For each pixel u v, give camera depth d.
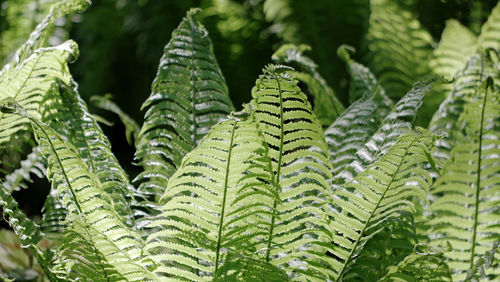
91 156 3.04
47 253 2.88
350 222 2.86
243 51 5.64
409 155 2.78
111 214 2.82
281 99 2.76
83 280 2.87
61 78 3.02
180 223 2.81
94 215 2.82
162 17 6.20
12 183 3.26
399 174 2.80
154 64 6.15
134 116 6.64
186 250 2.83
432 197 3.23
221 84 3.21
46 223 3.08
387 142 2.92
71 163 2.78
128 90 6.73
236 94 5.57
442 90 3.88
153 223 2.81
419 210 3.21
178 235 2.80
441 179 3.11
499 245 2.89
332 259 2.88
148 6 6.42
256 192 2.78
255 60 5.64
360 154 3.01
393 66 4.27
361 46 5.14
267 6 5.51
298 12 5.39
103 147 3.06
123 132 6.66
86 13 6.76
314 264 2.88
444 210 3.18
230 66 5.56
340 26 5.34
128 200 3.10
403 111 2.93
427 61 4.20
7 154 3.68
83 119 3.06
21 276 3.43
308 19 5.37
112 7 6.84
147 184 3.07
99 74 6.60
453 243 3.09
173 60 3.19
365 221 2.86
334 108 3.63
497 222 3.09
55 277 2.88
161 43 6.15
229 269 2.79
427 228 3.21
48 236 3.10
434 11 5.13
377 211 2.84
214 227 2.81
